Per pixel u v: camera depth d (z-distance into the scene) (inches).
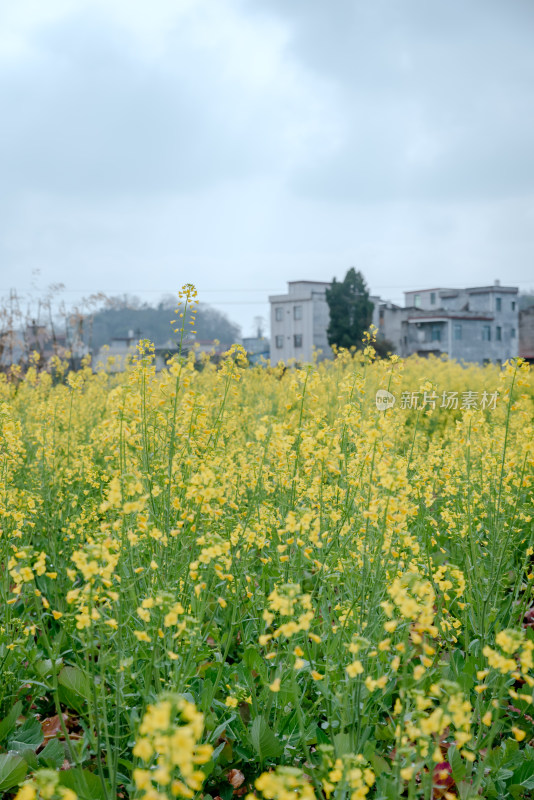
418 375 641.0
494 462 185.6
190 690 133.6
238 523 150.6
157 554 140.9
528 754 121.0
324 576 141.2
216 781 119.6
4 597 145.8
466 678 127.4
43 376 443.8
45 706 147.3
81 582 182.5
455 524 179.6
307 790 73.2
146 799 68.2
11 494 163.8
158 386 185.5
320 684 119.6
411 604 95.4
